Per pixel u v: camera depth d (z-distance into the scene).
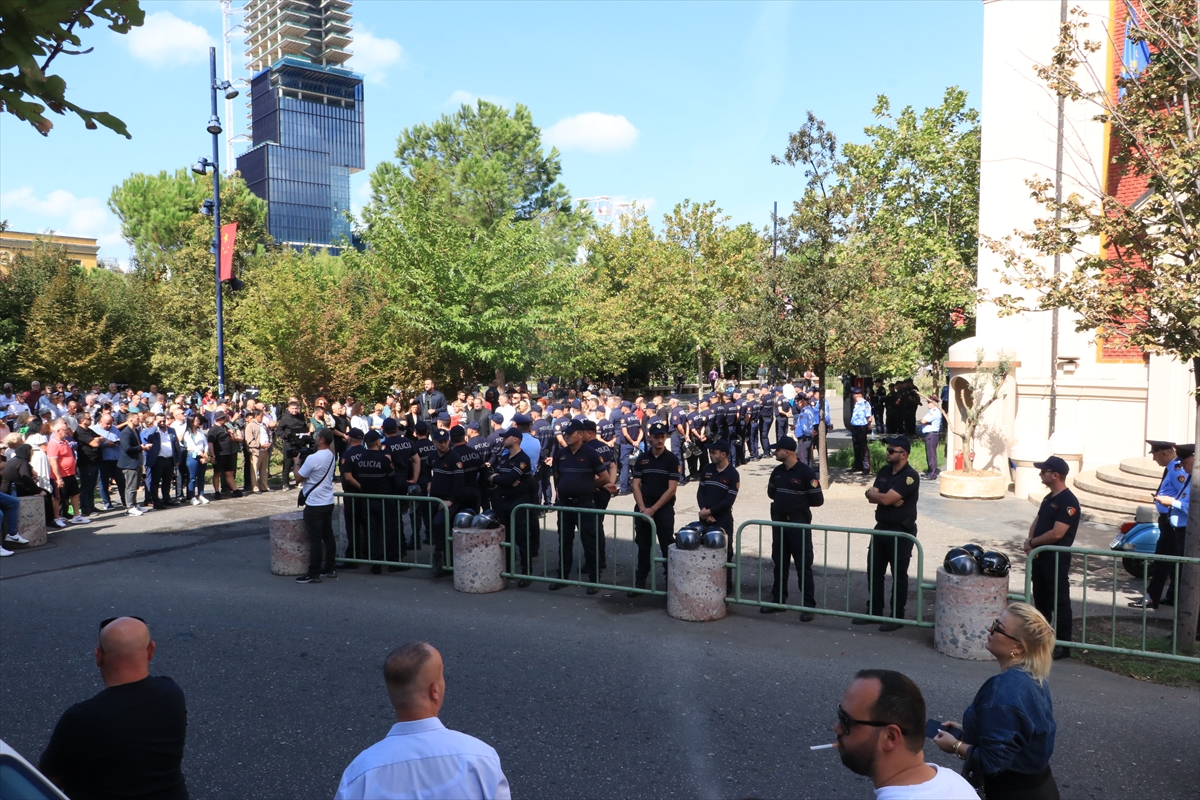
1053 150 15.20
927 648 6.96
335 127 178.62
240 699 6.00
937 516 12.81
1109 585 8.88
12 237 39.56
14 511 10.90
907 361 24.78
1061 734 5.33
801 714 5.64
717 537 7.77
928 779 2.20
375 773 2.38
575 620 7.80
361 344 23.86
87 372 28.66
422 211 25.66
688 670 6.47
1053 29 15.13
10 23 2.41
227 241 21.56
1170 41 7.27
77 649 7.15
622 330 36.53
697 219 39.84
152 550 10.95
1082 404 14.95
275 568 9.57
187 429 14.83
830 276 14.86
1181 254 7.45
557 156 45.34
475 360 26.31
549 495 14.84
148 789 2.95
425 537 11.68
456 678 6.34
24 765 2.11
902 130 25.91
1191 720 5.55
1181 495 8.00
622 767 4.93
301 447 16.42
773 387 21.77
